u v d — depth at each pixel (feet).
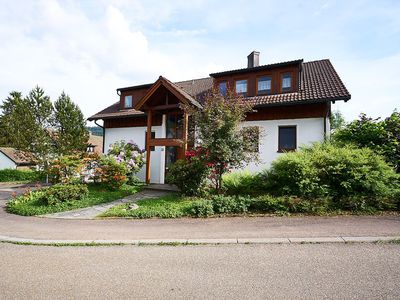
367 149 28.30
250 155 32.89
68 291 12.22
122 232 21.91
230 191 32.63
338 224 21.17
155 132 53.42
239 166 32.53
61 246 19.33
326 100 37.65
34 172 78.95
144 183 46.75
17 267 15.35
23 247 19.33
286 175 29.19
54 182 44.91
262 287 12.10
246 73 48.11
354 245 16.92
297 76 43.91
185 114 40.42
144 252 17.38
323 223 21.65
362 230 19.35
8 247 19.42
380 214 23.66
